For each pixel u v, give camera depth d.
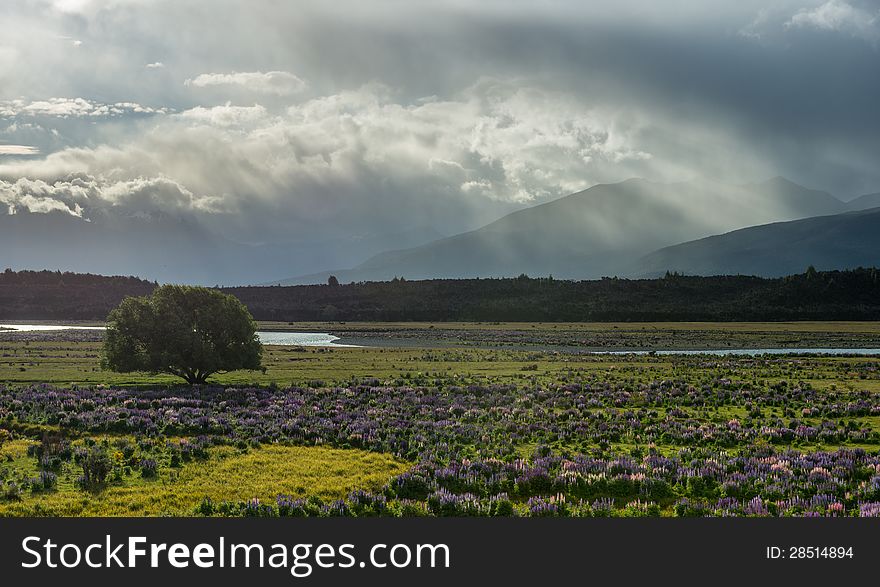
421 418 43.97
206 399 53.44
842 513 22.94
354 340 153.12
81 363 86.38
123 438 36.91
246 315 72.69
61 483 27.95
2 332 173.75
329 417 45.12
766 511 22.97
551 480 26.98
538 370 78.25
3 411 45.19
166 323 67.12
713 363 85.50
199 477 29.00
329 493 26.95
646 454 32.69
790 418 43.53
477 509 23.84
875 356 101.81
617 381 65.69
